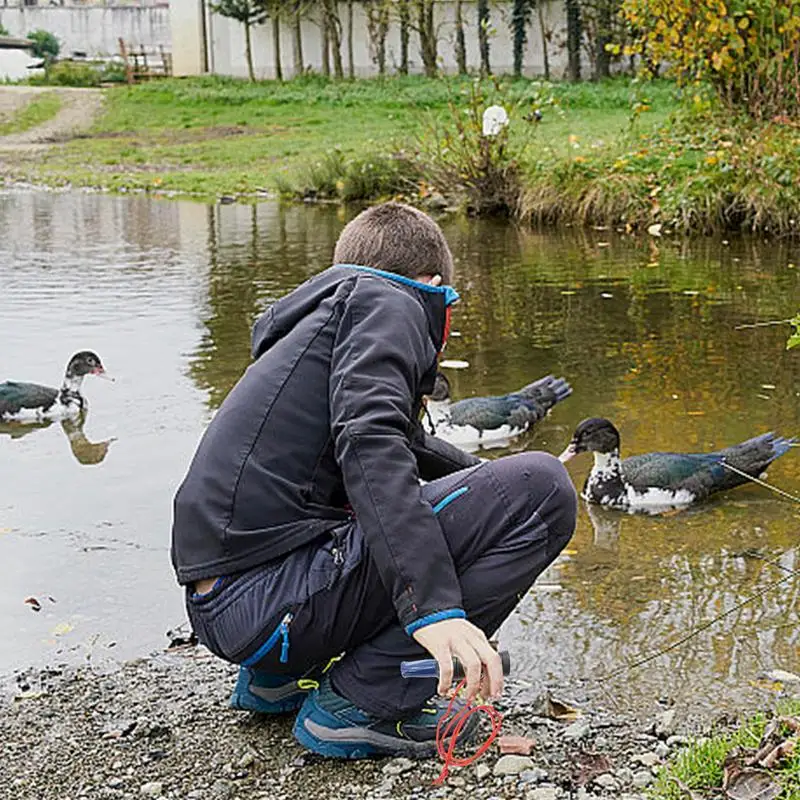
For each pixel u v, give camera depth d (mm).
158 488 5980
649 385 7734
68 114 34844
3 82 45156
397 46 38938
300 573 3189
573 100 28375
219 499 3191
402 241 3354
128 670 4090
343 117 31328
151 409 7348
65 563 5055
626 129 20234
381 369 3041
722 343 8805
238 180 21719
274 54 40375
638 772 3293
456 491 3230
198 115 33406
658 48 15258
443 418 6727
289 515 3201
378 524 2922
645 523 5578
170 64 45281
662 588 4805
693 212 14094
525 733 3572
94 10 51688
